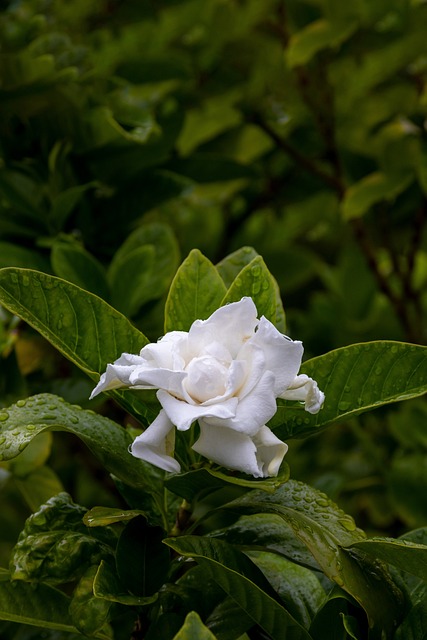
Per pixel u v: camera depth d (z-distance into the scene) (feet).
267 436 2.12
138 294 3.06
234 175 3.93
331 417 2.31
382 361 2.31
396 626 2.30
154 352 2.13
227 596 2.39
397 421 4.20
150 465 2.41
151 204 3.53
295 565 2.49
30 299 2.30
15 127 3.47
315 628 2.31
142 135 3.28
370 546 2.20
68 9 4.36
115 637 2.56
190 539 2.27
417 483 3.92
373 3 4.24
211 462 2.29
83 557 2.34
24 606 2.35
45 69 3.22
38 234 3.31
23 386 3.03
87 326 2.32
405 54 4.38
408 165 3.92
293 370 2.11
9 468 2.96
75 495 4.29
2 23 3.82
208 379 2.08
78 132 3.39
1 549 4.18
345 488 4.34
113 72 4.17
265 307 2.35
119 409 3.65
